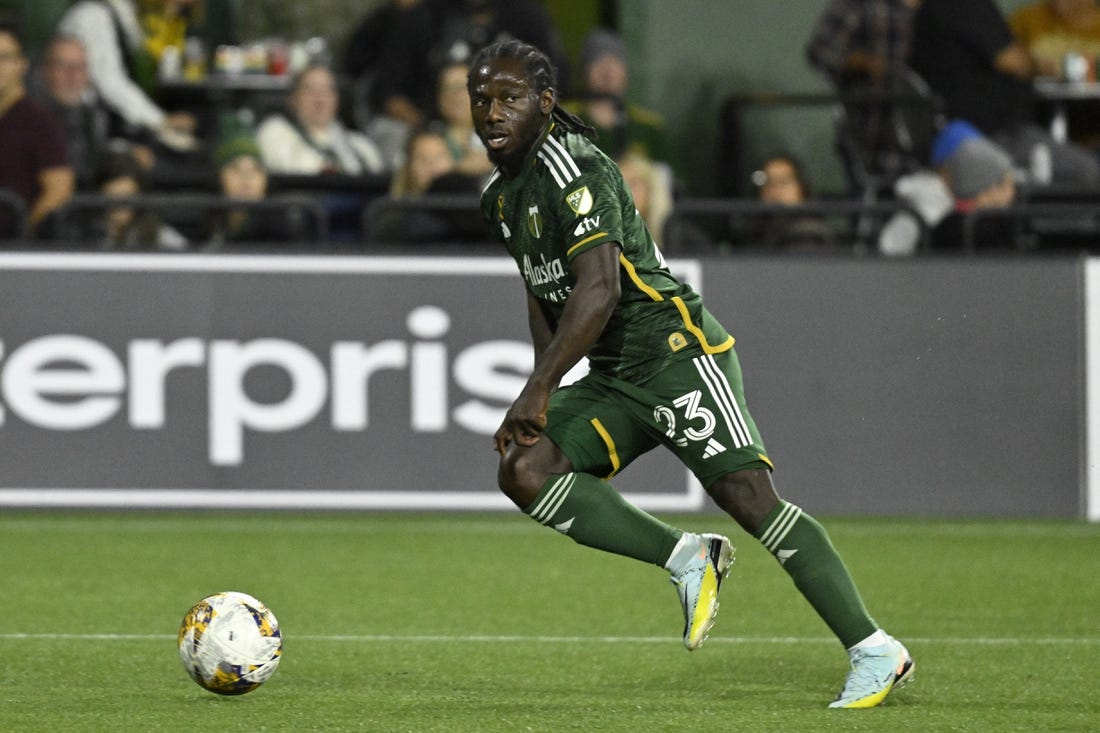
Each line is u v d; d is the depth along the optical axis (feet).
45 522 106.01
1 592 80.84
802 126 159.94
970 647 68.54
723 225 131.34
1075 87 148.15
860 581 86.74
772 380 107.96
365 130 144.25
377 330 107.55
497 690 58.23
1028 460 108.78
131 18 142.82
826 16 143.33
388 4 152.76
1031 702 56.59
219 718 52.39
